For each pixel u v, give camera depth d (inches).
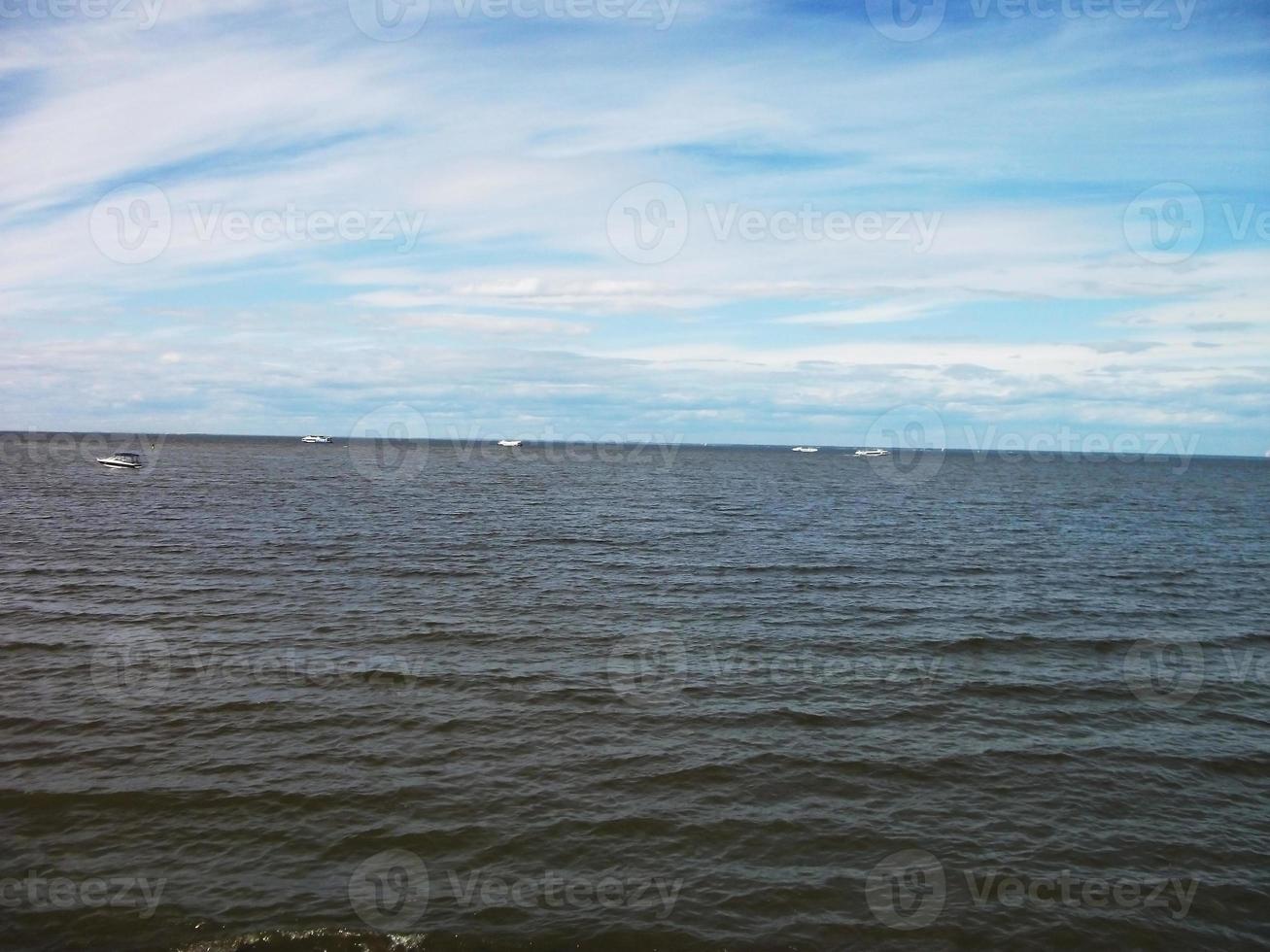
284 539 1571.1
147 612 973.8
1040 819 515.8
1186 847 486.0
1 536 1562.5
